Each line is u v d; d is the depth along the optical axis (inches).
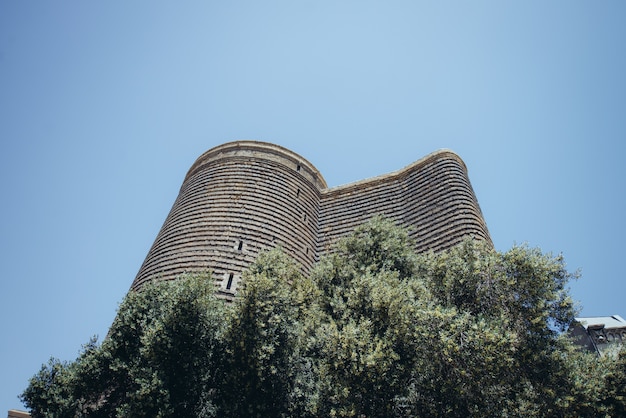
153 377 586.6
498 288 633.0
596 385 634.8
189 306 660.1
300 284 779.4
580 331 1205.1
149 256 1206.9
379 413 537.6
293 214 1289.4
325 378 580.7
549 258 657.0
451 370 536.7
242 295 668.7
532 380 567.2
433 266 725.9
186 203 1284.4
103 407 649.0
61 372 685.3
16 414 1021.8
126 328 694.5
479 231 1058.1
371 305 643.5
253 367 604.4
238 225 1167.0
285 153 1461.6
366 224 919.7
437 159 1301.7
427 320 569.3
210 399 622.5
